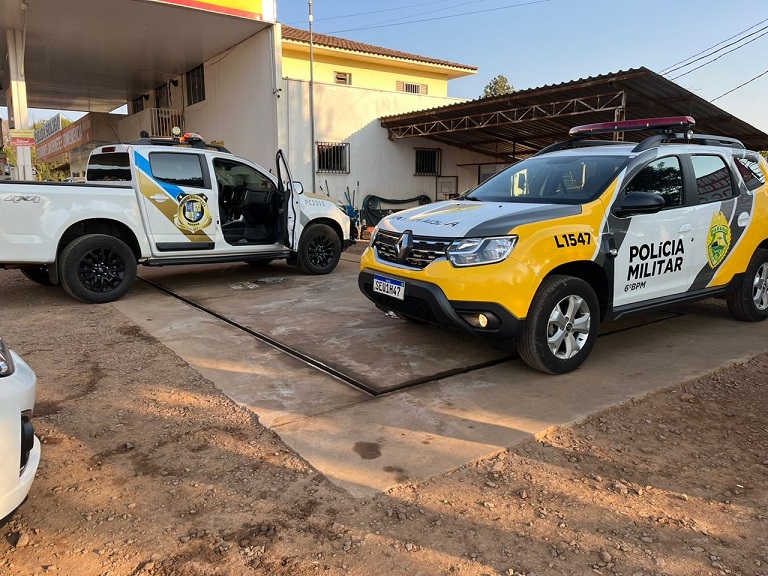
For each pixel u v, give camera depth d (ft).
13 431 7.20
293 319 19.90
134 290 25.66
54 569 7.59
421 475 9.86
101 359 15.66
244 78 52.54
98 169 25.50
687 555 8.00
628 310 15.33
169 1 42.60
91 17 45.44
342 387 13.66
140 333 18.24
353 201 56.95
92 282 22.49
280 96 49.65
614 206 14.69
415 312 14.53
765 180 19.22
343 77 75.15
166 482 9.65
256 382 13.99
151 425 11.70
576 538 8.34
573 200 14.85
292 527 8.50
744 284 18.63
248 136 53.42
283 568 7.66
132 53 55.83
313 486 9.53
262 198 27.71
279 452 10.62
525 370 14.75
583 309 14.38
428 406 12.56
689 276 16.70
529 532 8.46
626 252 14.85
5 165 104.63
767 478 10.03
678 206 16.20
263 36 48.91
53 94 78.43
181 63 60.29
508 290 12.91
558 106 47.06
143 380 14.11
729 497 9.45
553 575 7.58
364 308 21.53
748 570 7.72
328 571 7.61
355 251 41.42
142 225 23.24
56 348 16.63
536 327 13.50
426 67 79.82
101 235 22.24
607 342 17.17
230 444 10.93
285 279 28.25
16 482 7.29
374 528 8.50
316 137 53.21
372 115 57.00
